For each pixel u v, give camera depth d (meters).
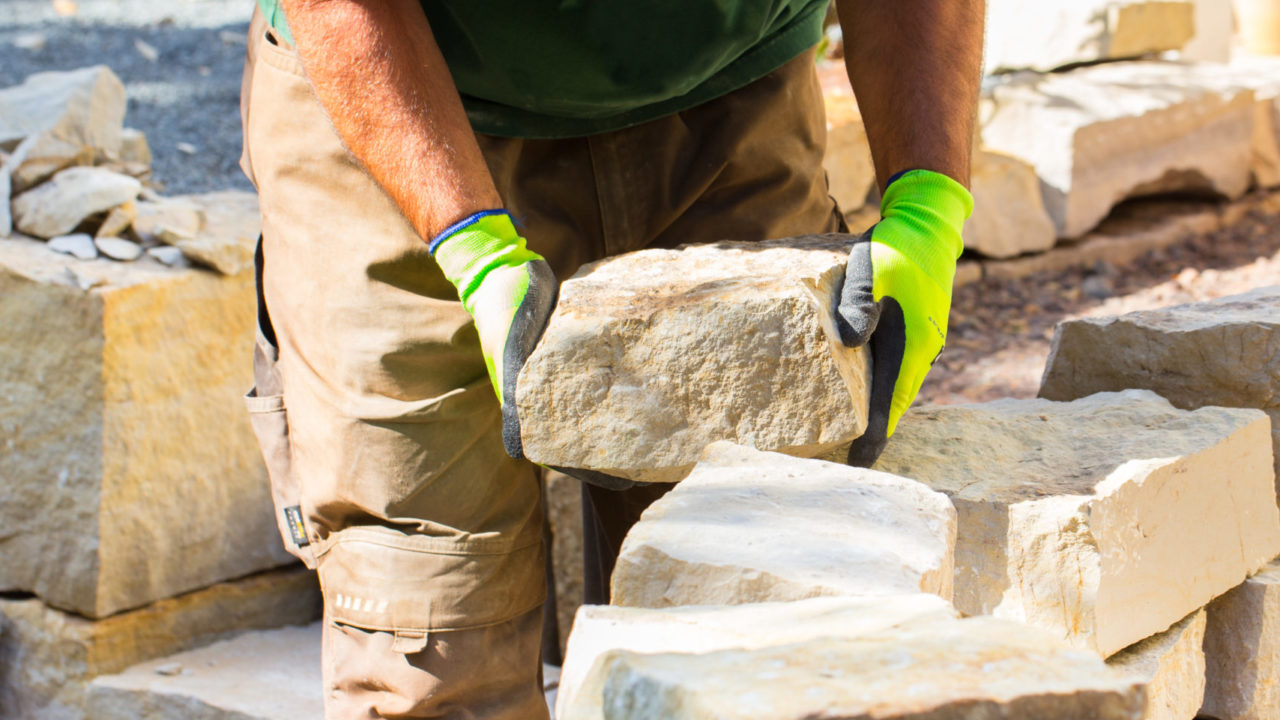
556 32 1.81
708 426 1.57
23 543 3.17
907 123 1.83
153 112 5.16
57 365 3.02
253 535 3.39
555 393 1.57
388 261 1.83
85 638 3.10
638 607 1.30
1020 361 4.03
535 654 1.98
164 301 3.06
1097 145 4.73
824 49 4.91
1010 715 0.93
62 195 3.17
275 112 1.88
